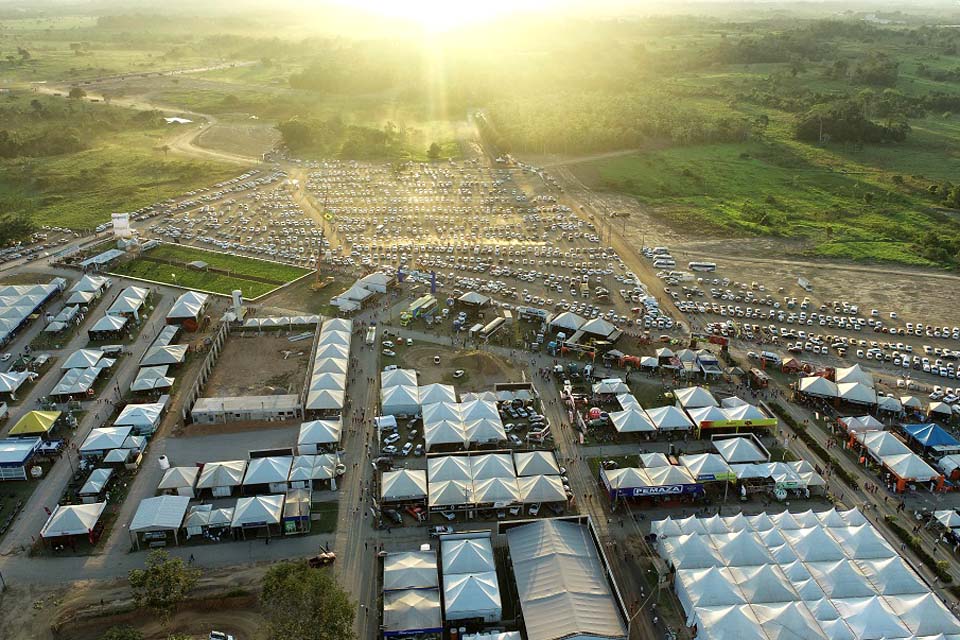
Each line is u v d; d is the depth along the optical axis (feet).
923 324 595.88
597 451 409.08
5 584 306.55
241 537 336.70
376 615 292.20
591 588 295.07
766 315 606.96
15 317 552.41
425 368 498.69
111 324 540.11
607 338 536.01
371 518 351.25
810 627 275.80
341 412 437.58
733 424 422.41
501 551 330.95
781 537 327.88
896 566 306.35
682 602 299.38
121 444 394.32
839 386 469.57
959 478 386.52
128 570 315.99
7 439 403.34
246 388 470.39
